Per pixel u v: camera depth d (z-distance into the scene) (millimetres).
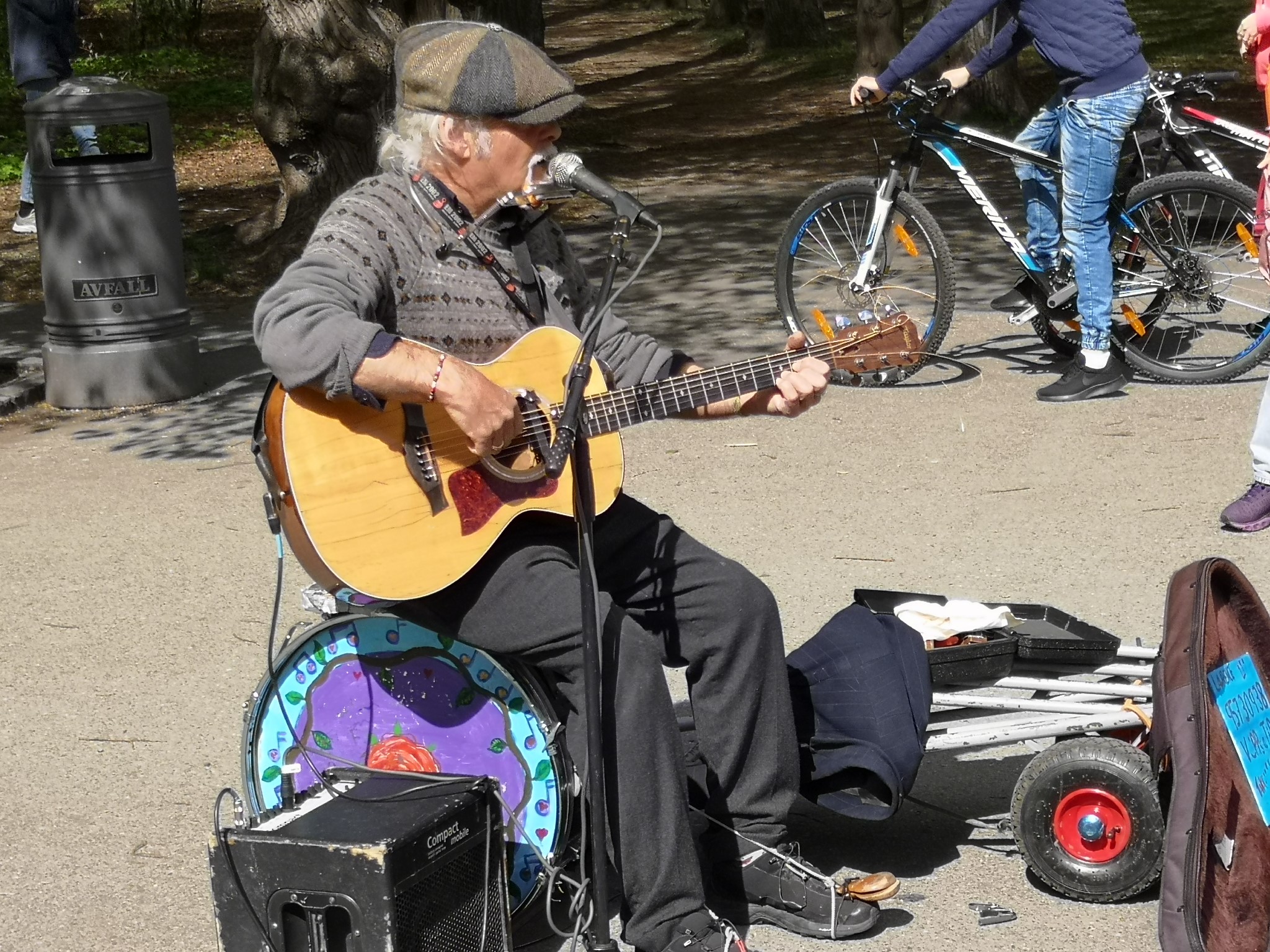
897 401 7289
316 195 10852
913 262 9992
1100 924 3334
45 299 7910
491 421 2969
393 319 3123
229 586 5484
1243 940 2963
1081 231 7000
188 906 3541
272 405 3070
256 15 31797
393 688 3268
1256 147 7203
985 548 5469
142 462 7004
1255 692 3289
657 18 32531
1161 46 21859
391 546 3070
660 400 3311
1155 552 5355
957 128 7367
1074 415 6961
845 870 3600
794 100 19812
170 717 4512
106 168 7629
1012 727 3461
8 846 3826
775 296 9023
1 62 23375
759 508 5988
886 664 3406
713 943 3043
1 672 4844
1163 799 3334
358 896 2766
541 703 3211
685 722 3584
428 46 3145
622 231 3082
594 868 3006
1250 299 8414
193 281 10555
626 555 3305
